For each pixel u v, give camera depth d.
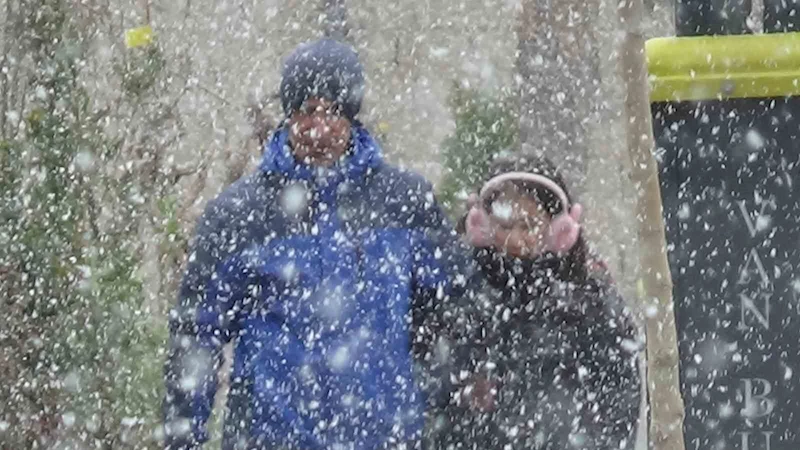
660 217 12.60
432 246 10.60
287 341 10.45
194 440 10.60
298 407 10.43
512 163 10.69
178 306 10.55
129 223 17.50
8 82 18.23
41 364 16.20
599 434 10.69
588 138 20.28
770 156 12.42
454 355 10.68
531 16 20.42
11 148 17.44
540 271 10.66
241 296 10.52
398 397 10.47
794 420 12.48
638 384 10.73
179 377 10.52
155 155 19.56
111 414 15.88
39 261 16.67
